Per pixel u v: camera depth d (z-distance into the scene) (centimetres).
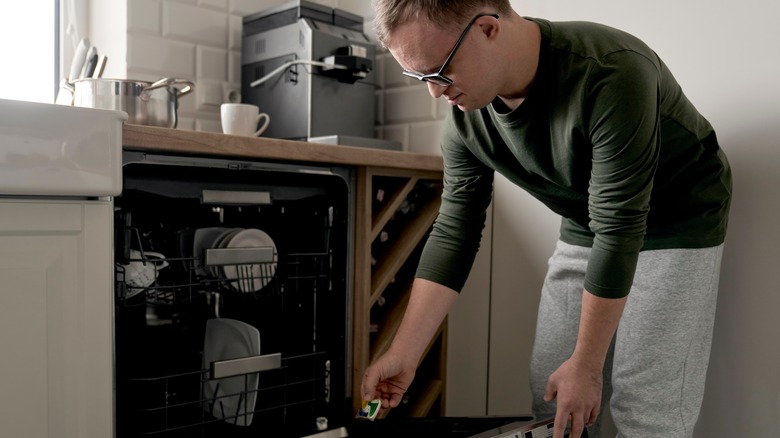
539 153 107
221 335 140
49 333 101
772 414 133
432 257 123
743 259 135
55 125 97
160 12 177
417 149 193
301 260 145
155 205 121
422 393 181
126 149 114
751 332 135
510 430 108
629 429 116
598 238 98
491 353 177
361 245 152
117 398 117
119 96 129
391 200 160
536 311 168
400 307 169
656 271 115
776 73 129
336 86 181
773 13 129
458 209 124
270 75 181
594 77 93
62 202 101
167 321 135
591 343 99
